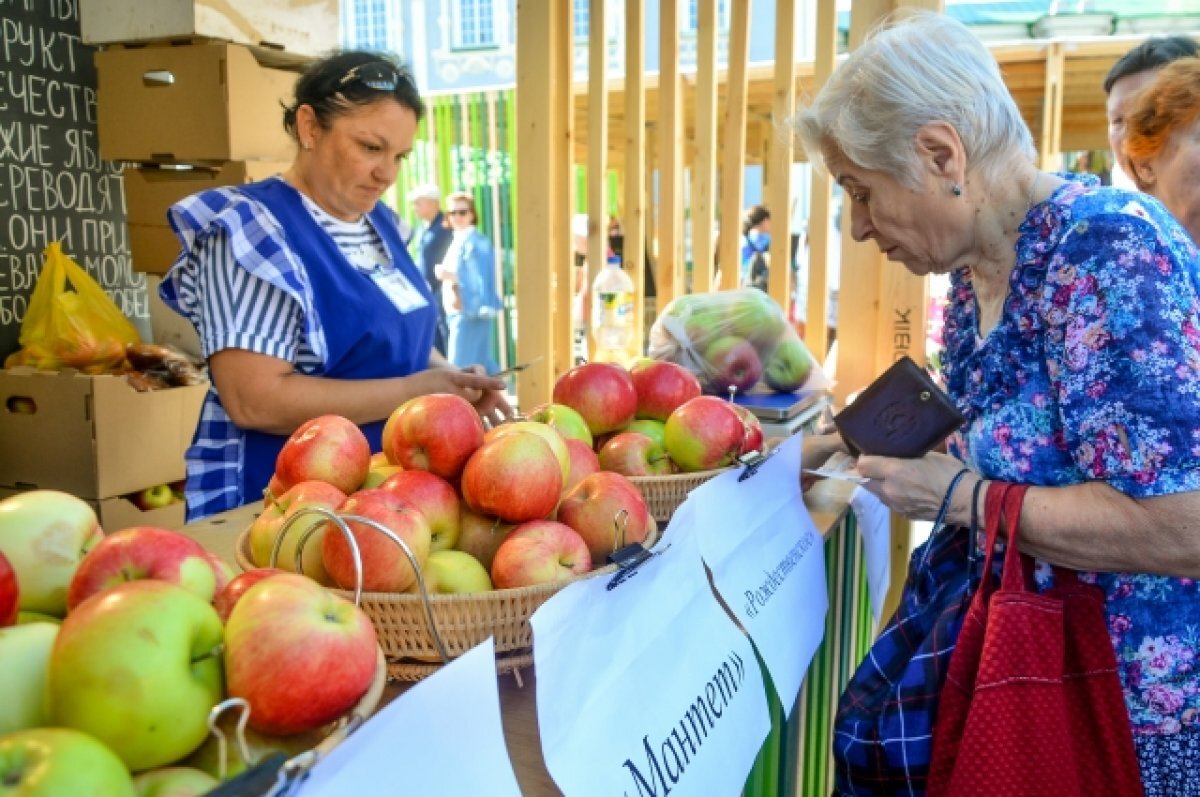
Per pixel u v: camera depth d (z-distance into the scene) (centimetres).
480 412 189
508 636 103
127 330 299
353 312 190
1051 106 461
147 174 298
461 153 700
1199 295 105
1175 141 178
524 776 88
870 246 257
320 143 190
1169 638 112
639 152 285
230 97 275
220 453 190
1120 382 103
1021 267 113
